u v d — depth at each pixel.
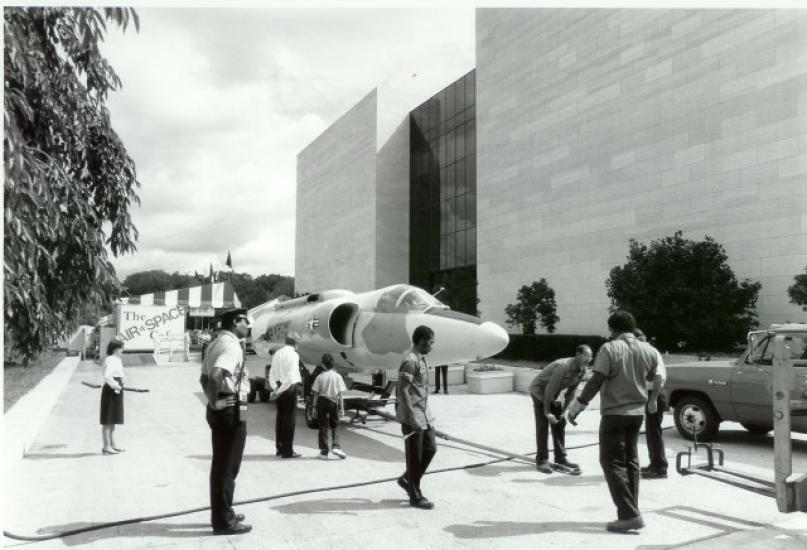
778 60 16.17
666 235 19.19
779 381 4.85
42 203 5.46
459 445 9.01
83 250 6.92
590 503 5.81
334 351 11.48
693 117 18.52
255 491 6.29
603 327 21.66
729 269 16.28
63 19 6.74
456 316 9.60
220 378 4.88
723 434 10.03
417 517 5.35
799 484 4.81
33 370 21.31
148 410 13.30
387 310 10.40
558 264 23.86
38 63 6.34
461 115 36.47
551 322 22.55
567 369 6.89
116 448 8.48
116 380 8.47
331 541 4.71
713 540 4.71
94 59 6.95
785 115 15.93
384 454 8.36
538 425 7.29
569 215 23.38
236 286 122.31
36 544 4.70
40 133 6.82
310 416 10.97
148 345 30.36
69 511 5.60
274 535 4.88
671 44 19.36
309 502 5.85
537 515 5.41
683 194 18.72
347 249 44.56
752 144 16.72
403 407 5.70
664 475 6.91
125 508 5.70
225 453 4.94
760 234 16.38
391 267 40.56
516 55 26.77
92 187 7.48
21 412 10.28
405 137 41.50
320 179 50.69
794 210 15.58
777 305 15.84
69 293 7.29
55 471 7.31
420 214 40.12
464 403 14.47
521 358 22.19
